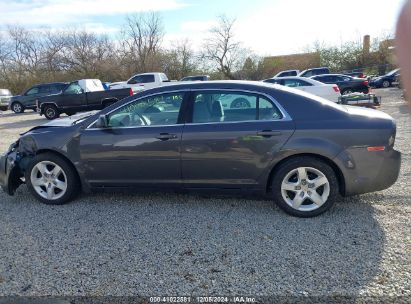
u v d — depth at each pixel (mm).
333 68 37031
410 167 5418
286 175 3781
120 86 20750
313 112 3752
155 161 4051
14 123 15258
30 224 3879
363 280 2643
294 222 3686
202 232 3533
